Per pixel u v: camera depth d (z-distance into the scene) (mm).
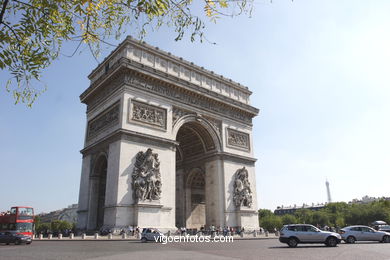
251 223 75375
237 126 83625
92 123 74562
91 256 26969
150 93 65312
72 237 57406
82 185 70562
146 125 62469
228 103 80875
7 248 38594
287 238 39656
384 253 30422
